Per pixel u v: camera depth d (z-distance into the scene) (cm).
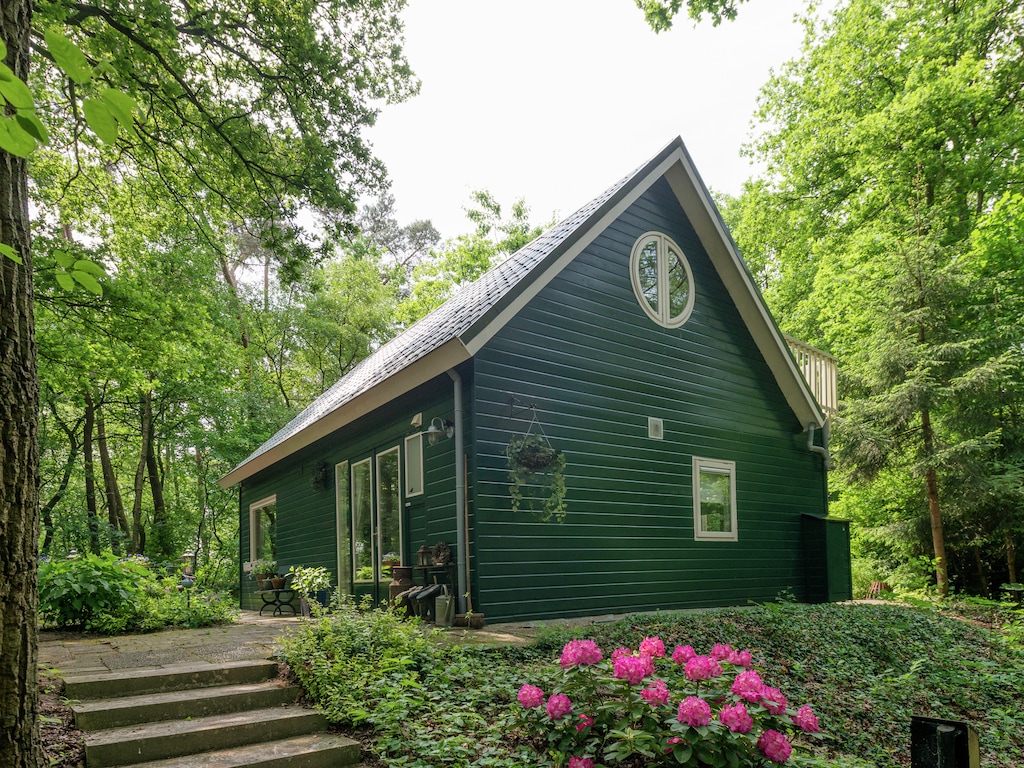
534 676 493
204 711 454
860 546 1700
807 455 1296
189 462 2581
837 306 1880
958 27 1764
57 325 1403
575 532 865
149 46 927
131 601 778
